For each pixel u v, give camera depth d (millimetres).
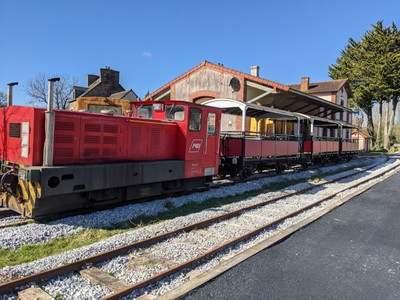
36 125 5867
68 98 41000
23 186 5926
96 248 4684
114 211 6895
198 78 19672
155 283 3812
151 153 8016
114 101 21641
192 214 6938
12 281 3488
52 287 3609
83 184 6160
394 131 64938
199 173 9062
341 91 31312
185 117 8547
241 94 17500
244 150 12031
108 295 3381
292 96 18500
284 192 10250
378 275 4344
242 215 7230
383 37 37781
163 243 5207
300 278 4168
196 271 4223
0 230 5461
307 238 5801
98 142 6809
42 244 5012
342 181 13430
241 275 4148
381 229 6527
